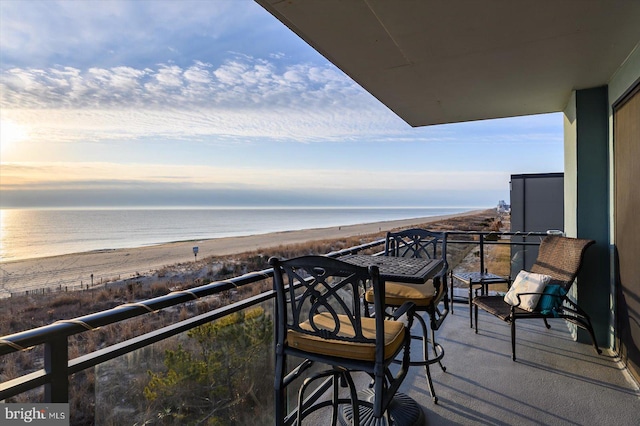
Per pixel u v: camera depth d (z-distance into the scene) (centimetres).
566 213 414
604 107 329
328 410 233
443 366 288
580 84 325
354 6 198
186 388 142
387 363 153
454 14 206
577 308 316
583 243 325
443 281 267
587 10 203
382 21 213
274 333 201
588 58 268
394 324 178
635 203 263
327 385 236
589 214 338
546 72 295
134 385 122
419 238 318
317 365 249
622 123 288
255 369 185
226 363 165
